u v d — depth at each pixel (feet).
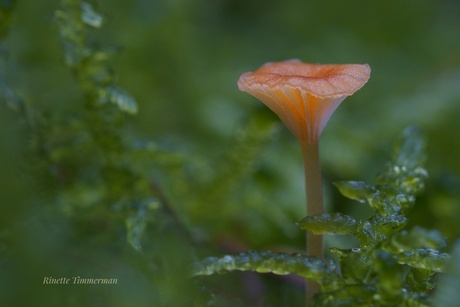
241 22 1.10
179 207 0.59
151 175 0.58
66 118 0.55
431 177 0.67
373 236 0.47
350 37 1.03
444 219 0.59
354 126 0.76
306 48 1.00
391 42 1.07
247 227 0.61
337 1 1.09
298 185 0.63
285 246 0.61
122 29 0.78
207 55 0.92
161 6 0.84
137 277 0.48
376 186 0.49
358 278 0.46
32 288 0.46
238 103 0.81
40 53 0.70
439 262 0.46
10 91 0.53
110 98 0.54
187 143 0.67
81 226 0.54
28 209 0.49
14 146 0.50
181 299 0.48
